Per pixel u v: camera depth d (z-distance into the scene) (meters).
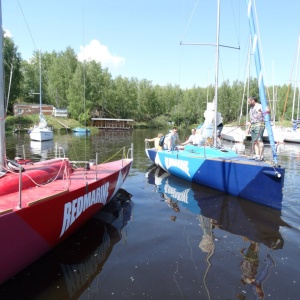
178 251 4.16
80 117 47.03
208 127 9.29
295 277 3.52
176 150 10.00
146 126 61.50
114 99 61.47
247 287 3.31
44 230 3.50
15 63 40.88
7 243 2.99
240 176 6.64
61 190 3.93
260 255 4.07
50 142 23.84
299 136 23.16
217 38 8.52
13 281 3.40
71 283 3.37
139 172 10.05
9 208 3.10
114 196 6.74
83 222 4.66
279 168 5.93
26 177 4.07
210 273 3.59
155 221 5.35
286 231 4.94
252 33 6.19
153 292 3.21
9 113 47.44
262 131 6.68
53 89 56.78
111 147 19.86
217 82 8.48
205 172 7.57
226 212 5.88
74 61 56.78
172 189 7.68
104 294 3.18
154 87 76.00
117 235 4.69
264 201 6.24
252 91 35.41
